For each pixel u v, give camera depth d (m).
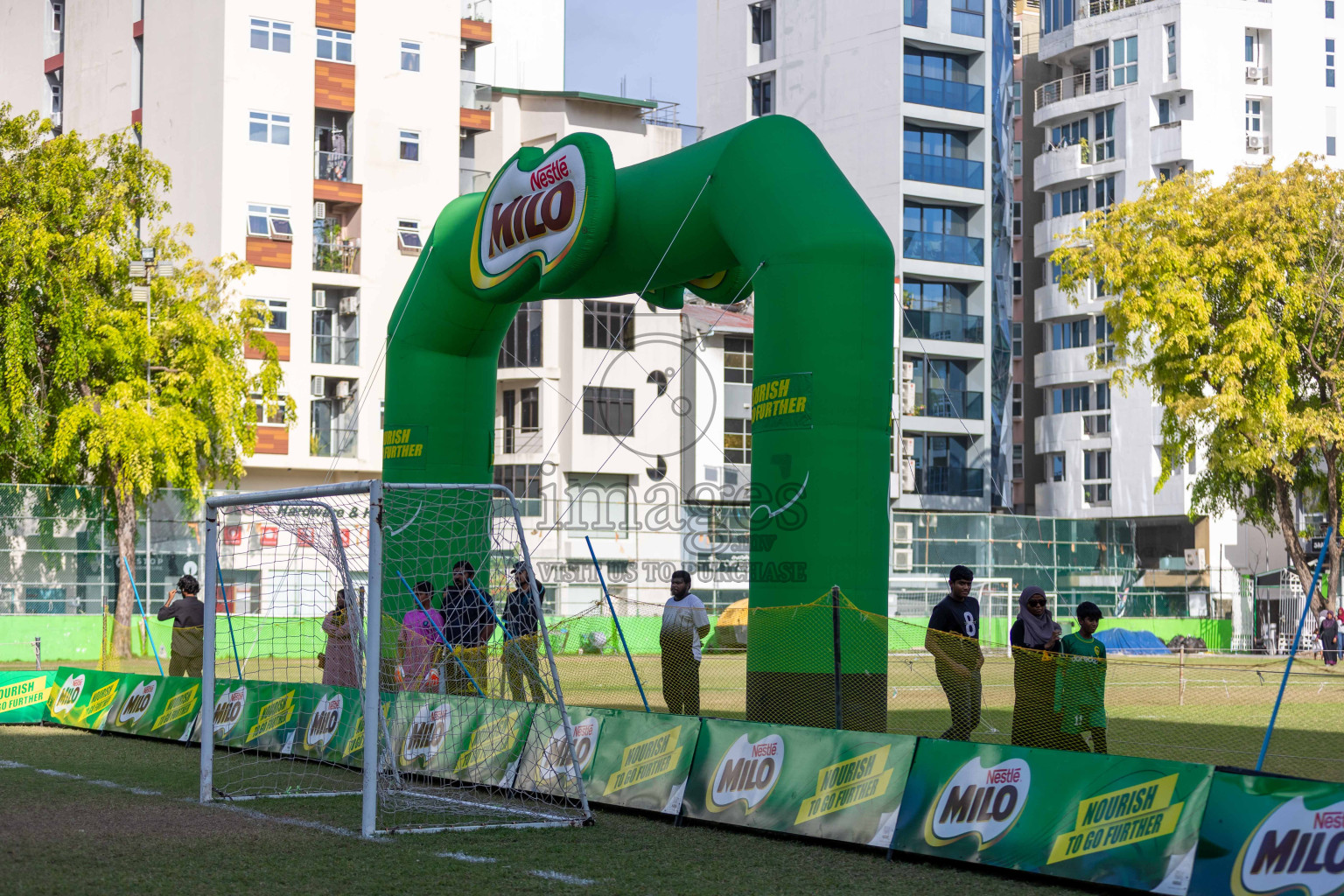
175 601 18.09
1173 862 7.62
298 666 17.94
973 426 53.91
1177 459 40.81
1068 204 58.03
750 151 15.01
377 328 45.25
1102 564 48.00
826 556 13.78
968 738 11.98
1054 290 57.16
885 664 13.10
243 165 43.75
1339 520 40.22
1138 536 55.91
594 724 11.38
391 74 46.16
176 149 45.16
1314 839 7.15
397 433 19.50
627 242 16.58
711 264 16.06
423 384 19.41
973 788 8.70
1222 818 7.53
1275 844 7.28
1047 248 57.81
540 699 13.08
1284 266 39.28
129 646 23.38
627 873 8.32
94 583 33.72
